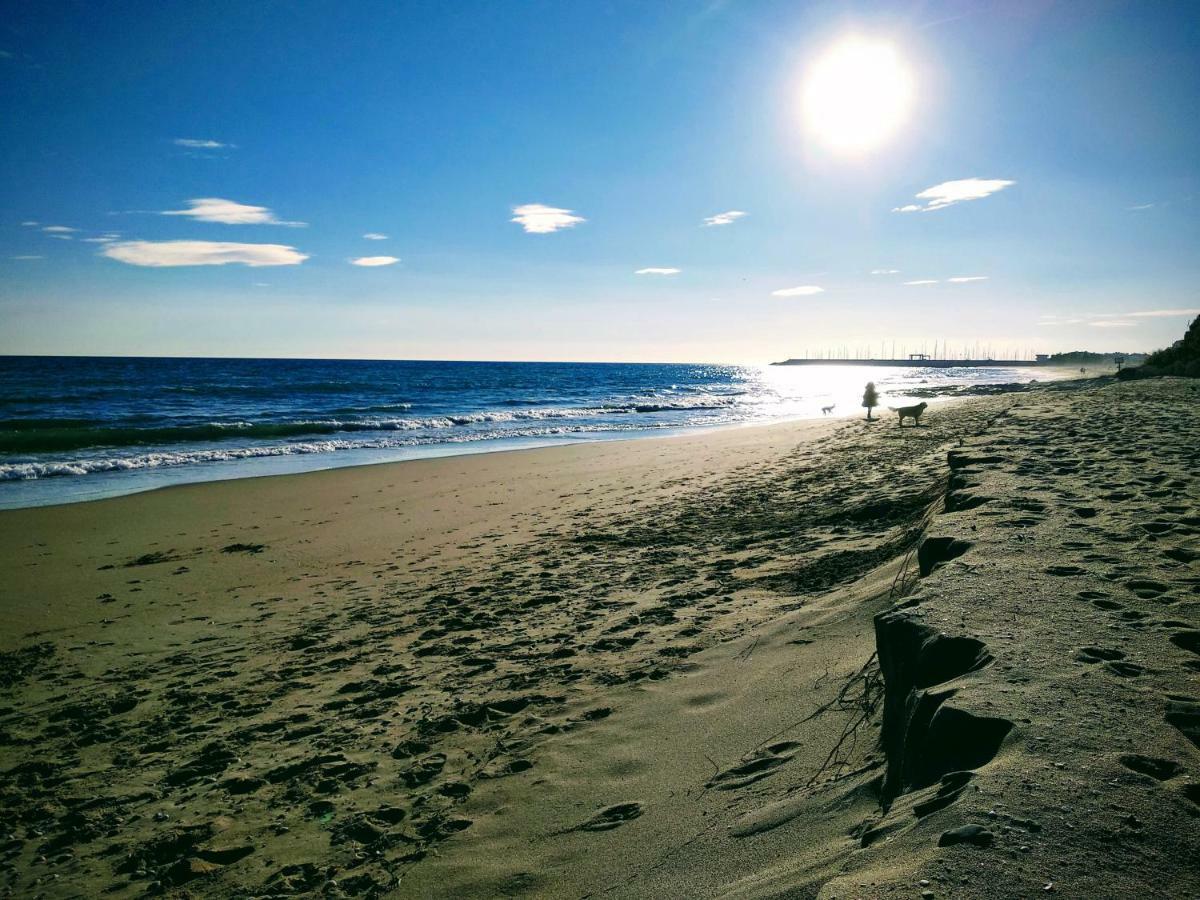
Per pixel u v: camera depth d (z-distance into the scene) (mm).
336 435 27391
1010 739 1938
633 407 42312
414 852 3230
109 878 3416
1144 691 2164
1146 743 1869
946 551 4121
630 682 4758
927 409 29688
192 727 5094
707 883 2324
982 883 1386
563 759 3822
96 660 6652
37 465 18047
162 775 4434
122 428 26766
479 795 3635
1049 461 6984
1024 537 4070
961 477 6305
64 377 63719
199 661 6473
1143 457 6961
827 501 10125
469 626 6652
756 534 8914
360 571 9320
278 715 5137
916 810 1804
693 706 4125
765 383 89375
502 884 2834
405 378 81062
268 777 4219
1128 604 2945
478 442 25141
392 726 4703
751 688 4102
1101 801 1630
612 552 9039
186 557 10281
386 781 3969
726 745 3496
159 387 51344
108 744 4941
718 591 6695
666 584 7223
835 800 2564
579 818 3203
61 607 8242
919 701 2316
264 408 38250
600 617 6406
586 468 17547
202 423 30172
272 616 7676
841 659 4020
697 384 83812
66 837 3826
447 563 9398
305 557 10156
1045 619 2803
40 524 12219
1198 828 1532
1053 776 1733
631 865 2682
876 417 26969
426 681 5426
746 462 16688
